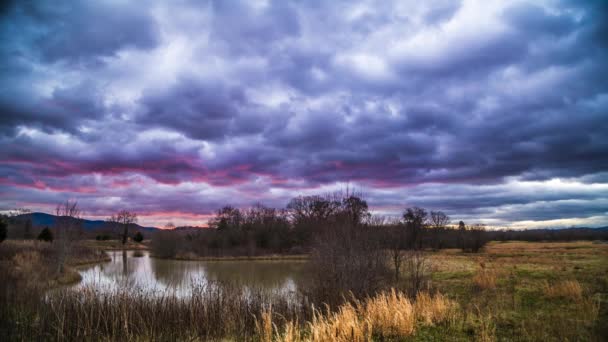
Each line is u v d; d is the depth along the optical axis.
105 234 109.44
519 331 11.04
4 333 13.83
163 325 15.17
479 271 25.25
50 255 38.97
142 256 73.12
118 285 20.22
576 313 12.94
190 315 15.83
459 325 11.83
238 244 78.06
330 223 22.17
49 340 13.65
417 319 12.77
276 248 78.12
